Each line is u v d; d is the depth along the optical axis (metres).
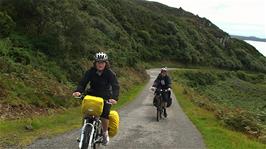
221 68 123.75
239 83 93.00
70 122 13.86
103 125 7.44
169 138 12.03
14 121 12.44
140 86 39.16
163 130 13.57
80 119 15.01
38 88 17.84
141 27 104.81
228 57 134.25
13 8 25.42
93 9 66.50
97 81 7.26
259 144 13.34
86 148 6.72
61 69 23.67
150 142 11.07
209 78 86.94
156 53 96.94
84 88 7.32
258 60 150.75
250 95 76.69
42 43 24.20
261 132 16.34
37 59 22.00
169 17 132.50
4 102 14.28
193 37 128.12
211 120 18.11
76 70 25.14
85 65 27.92
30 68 19.92
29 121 12.48
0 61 18.03
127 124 14.33
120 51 51.34
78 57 28.05
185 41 114.31
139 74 51.22
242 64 138.00
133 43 77.31
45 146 9.22
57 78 21.67
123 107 20.66
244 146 12.12
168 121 16.23
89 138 6.78
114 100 7.16
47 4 26.83
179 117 17.98
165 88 16.45
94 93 7.30
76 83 23.62
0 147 8.63
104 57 7.11
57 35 24.66
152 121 15.79
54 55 24.47
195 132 13.73
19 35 23.89
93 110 6.88
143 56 87.81
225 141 12.45
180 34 115.88
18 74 17.91
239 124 16.84
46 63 22.42
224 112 19.72
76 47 27.78
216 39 146.25
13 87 15.95
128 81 38.38
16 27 24.55
